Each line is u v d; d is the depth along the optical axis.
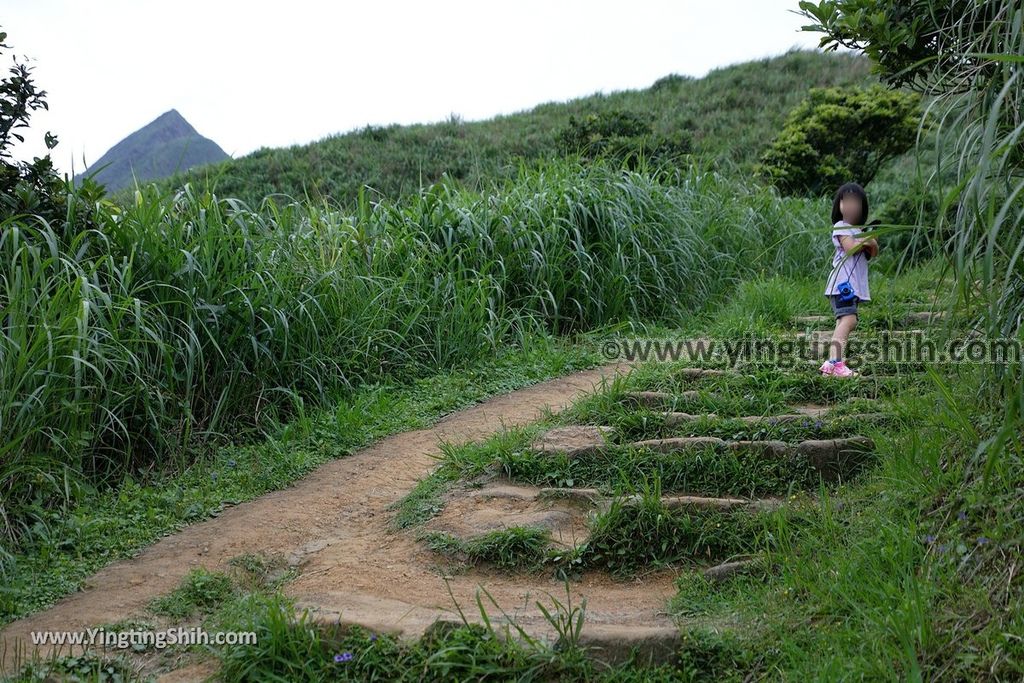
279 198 19.69
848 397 5.39
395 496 4.93
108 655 3.44
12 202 5.43
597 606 3.70
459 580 4.00
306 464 5.36
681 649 3.18
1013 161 3.40
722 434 4.89
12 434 4.44
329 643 3.35
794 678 2.88
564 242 8.28
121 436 5.22
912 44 3.97
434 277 7.30
